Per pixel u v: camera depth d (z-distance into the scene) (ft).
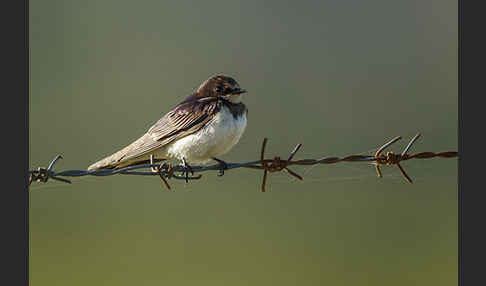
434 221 52.65
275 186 56.08
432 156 30.01
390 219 53.06
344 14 94.58
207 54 85.92
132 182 56.49
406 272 47.70
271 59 85.05
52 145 64.49
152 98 77.51
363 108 73.41
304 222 52.60
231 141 32.91
